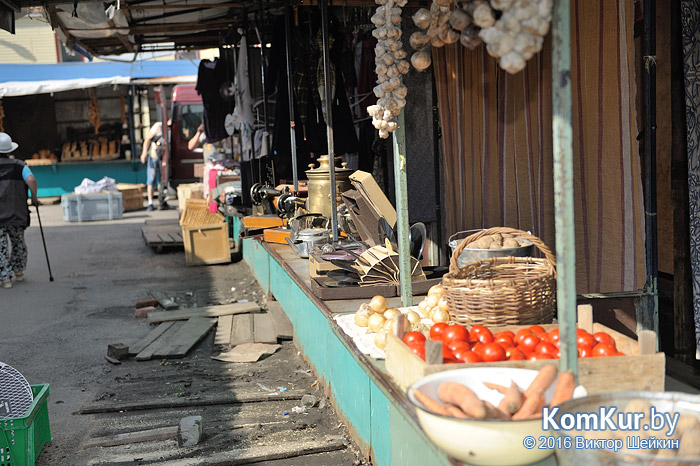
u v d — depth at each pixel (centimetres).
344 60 714
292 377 501
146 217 1602
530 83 420
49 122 2022
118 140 2030
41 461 384
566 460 182
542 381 206
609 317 393
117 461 379
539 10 189
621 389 225
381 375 268
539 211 427
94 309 753
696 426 182
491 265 306
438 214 555
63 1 679
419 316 316
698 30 412
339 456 374
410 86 536
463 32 232
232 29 923
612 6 365
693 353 440
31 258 1106
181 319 680
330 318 361
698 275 420
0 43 2288
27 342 628
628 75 366
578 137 386
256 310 701
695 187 420
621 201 376
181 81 1819
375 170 695
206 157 1391
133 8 739
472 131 475
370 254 410
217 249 1000
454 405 203
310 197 589
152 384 503
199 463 368
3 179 869
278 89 689
